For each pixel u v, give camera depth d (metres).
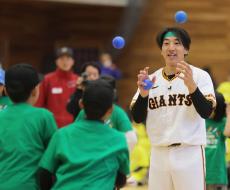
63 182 5.66
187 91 7.00
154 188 7.23
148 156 13.91
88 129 5.80
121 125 8.90
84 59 23.22
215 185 9.50
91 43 23.19
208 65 22.02
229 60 21.89
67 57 11.96
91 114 5.84
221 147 9.47
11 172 5.96
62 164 5.77
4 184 5.94
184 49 7.21
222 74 21.94
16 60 23.47
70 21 23.31
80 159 5.67
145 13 22.19
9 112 6.21
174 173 7.02
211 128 9.45
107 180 5.73
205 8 21.98
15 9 22.80
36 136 6.10
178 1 22.02
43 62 22.64
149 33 22.20
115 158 5.82
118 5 21.58
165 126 7.09
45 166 5.77
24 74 6.21
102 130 5.83
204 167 7.05
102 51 23.03
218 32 21.97
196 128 7.00
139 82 6.88
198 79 7.04
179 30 7.19
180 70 6.56
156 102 7.16
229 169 12.09
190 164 6.96
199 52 22.08
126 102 22.42
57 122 11.81
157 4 22.11
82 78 9.45
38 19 23.36
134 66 22.45
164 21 22.08
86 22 23.17
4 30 23.00
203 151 7.08
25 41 23.50
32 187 5.96
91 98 5.79
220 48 21.94
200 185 6.98
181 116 7.00
